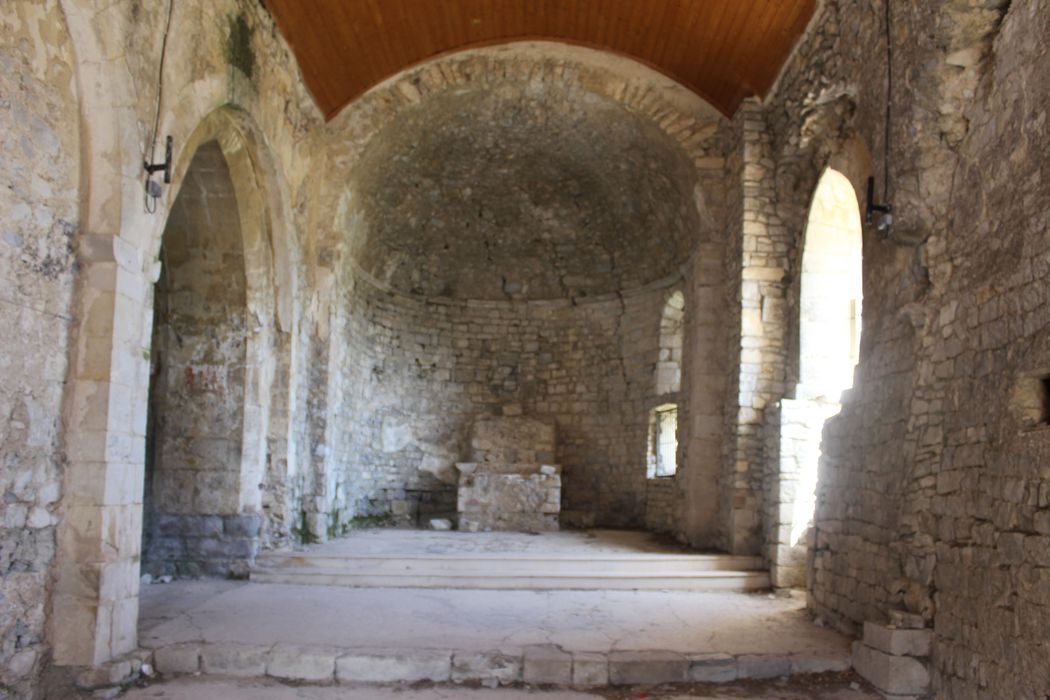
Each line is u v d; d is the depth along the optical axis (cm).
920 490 537
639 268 1227
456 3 910
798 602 760
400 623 630
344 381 1082
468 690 523
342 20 855
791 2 774
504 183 1226
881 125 617
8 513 450
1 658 444
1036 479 421
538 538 1040
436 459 1273
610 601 741
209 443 821
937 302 541
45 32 474
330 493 998
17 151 452
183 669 534
